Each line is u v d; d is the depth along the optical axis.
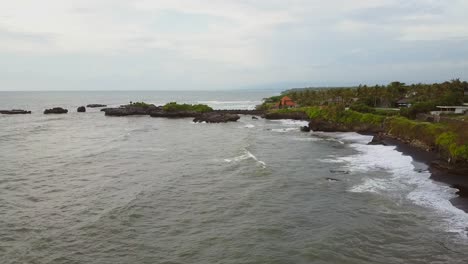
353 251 23.86
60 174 44.44
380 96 125.69
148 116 143.88
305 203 33.62
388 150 62.00
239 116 134.12
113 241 25.61
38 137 79.25
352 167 48.59
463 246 24.42
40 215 30.44
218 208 32.31
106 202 33.84
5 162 51.28
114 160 53.19
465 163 44.47
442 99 97.12
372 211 31.25
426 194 35.69
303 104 160.00
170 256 23.48
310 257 23.06
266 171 45.41
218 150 61.75
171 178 42.44
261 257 23.20
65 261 22.70
